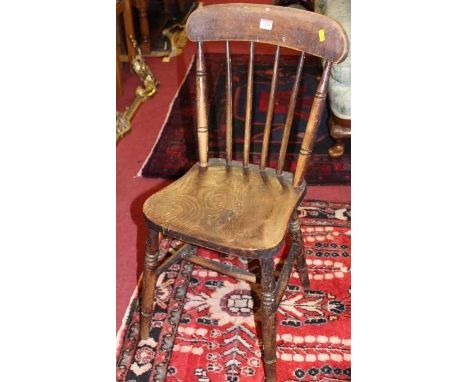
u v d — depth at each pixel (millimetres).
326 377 1378
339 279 1687
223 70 3051
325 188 2113
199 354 1447
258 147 2365
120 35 2971
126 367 1409
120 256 1783
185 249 1469
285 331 1511
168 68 3146
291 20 1207
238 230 1175
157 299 1625
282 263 1749
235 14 1257
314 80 2949
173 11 3975
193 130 2529
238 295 1645
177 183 1353
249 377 1382
